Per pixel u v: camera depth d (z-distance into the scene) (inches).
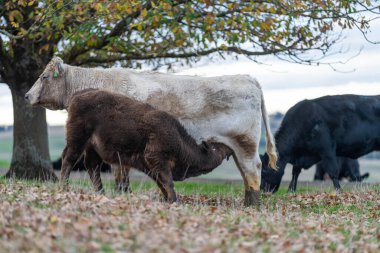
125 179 540.4
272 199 622.2
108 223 333.7
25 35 706.2
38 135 821.9
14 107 820.6
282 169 745.6
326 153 753.6
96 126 485.4
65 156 498.0
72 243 285.9
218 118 541.6
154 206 399.9
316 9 732.7
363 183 906.7
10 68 796.6
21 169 816.3
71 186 486.3
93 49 788.0
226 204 552.1
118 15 660.7
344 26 751.7
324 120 755.4
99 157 511.5
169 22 705.6
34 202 393.1
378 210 547.8
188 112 539.2
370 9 736.3
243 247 301.6
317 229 393.7
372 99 779.4
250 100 547.5
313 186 878.4
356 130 766.5
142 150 474.3
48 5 692.1
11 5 711.7
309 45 772.0
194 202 534.3
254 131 549.0
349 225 437.4
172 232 320.5
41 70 784.3
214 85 544.1
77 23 729.0
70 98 529.3
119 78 547.2
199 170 487.5
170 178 472.1
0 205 375.9
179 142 471.5
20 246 283.1
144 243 291.4
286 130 752.3
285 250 313.7
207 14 710.5
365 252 339.9
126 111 479.8
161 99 538.9
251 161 549.6
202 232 330.0
